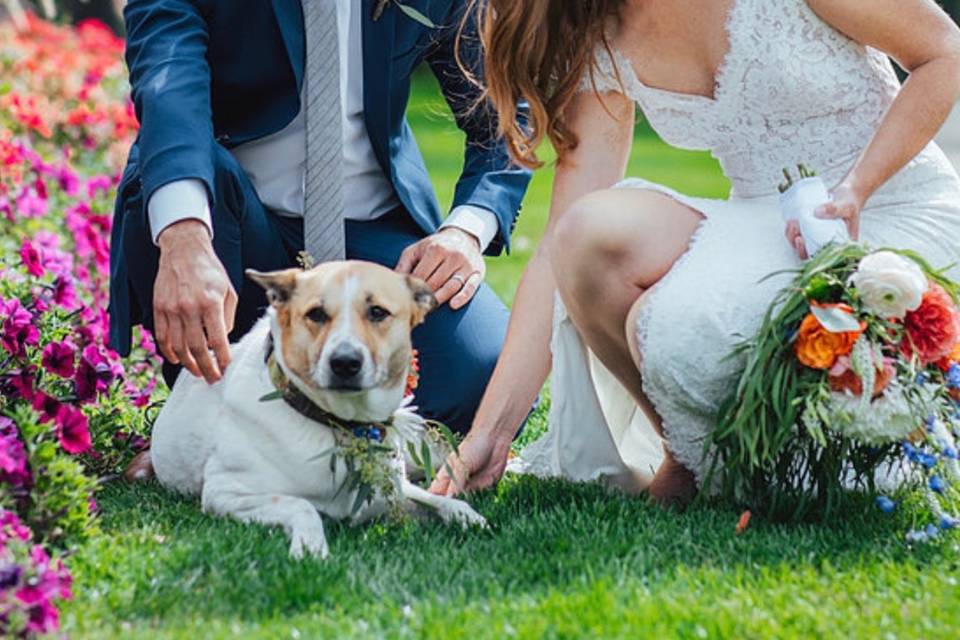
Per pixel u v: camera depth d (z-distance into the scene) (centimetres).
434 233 509
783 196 409
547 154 1980
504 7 451
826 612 322
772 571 355
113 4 1898
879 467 436
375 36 495
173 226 412
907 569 355
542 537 390
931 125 410
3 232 717
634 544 376
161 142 424
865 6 411
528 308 464
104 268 659
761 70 428
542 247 474
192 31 466
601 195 433
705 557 371
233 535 379
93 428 480
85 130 977
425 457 405
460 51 513
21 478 365
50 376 464
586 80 468
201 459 434
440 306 496
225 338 404
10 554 331
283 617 329
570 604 325
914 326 378
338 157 479
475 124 520
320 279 395
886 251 379
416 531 403
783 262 407
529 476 470
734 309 400
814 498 413
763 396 379
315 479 407
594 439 464
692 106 446
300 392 403
